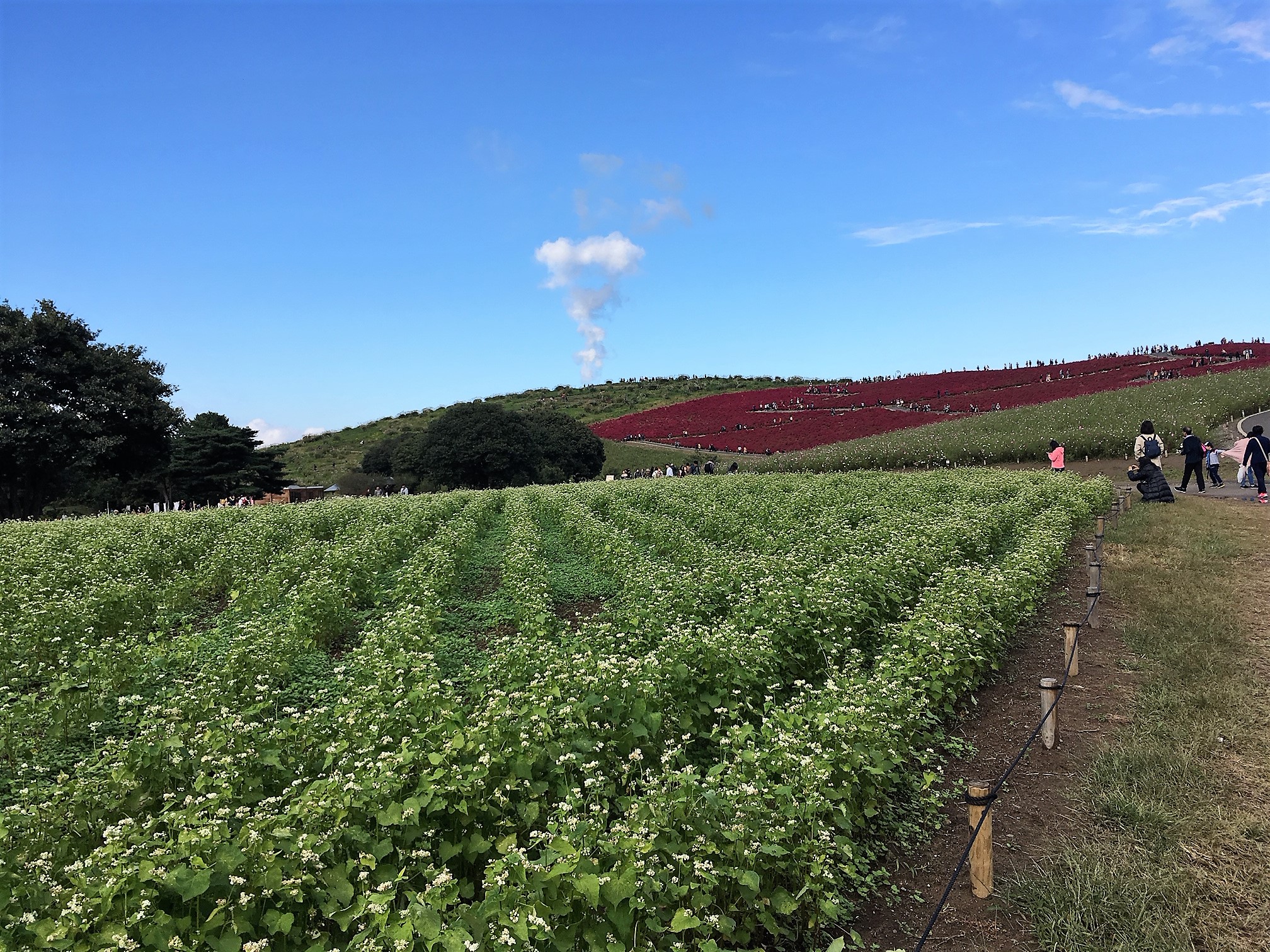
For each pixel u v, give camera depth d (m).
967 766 7.38
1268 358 62.53
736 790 5.01
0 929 3.70
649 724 6.16
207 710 6.97
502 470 67.12
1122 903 5.02
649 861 4.38
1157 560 14.78
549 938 3.90
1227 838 5.73
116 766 5.52
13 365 41.34
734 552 15.26
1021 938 4.95
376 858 4.54
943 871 5.79
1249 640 9.95
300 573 13.91
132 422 43.88
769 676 7.83
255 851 4.29
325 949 4.12
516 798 5.36
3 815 4.85
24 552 15.59
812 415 71.69
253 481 64.50
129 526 21.23
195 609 13.67
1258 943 4.71
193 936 3.86
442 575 13.34
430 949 3.75
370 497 33.81
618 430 85.12
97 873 4.08
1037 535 14.55
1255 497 24.17
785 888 4.96
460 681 9.12
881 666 7.67
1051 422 45.41
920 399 69.38
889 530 15.77
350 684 7.84
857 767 5.89
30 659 9.45
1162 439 37.94
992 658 9.71
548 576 14.24
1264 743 7.16
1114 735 7.66
